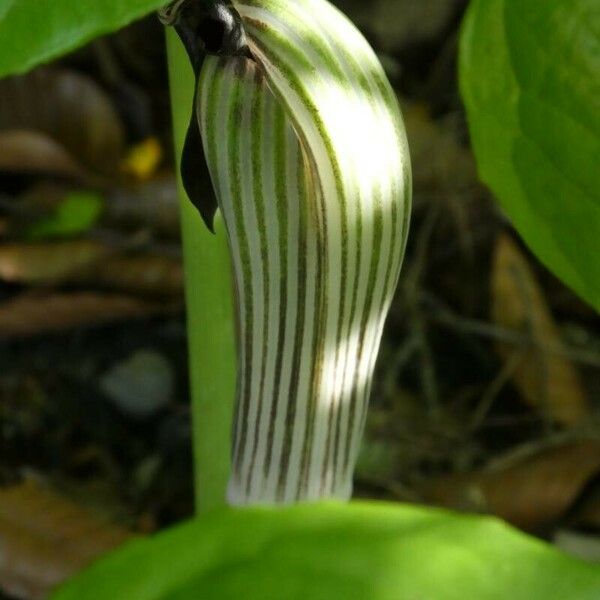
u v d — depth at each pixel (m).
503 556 0.32
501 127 0.39
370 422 0.77
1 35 0.32
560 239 0.40
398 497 0.71
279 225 0.36
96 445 0.77
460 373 0.82
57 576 0.62
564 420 0.76
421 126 0.93
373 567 0.32
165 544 0.32
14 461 0.75
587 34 0.38
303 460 0.39
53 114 1.02
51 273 0.86
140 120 1.06
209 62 0.36
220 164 0.36
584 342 0.82
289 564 0.32
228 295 0.41
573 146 0.39
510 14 0.39
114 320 0.85
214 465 0.42
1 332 0.83
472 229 0.89
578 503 0.69
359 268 0.37
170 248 0.90
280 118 0.36
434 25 1.03
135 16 0.32
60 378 0.80
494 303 0.82
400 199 0.37
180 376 0.81
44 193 0.93
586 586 0.31
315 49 0.35
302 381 0.38
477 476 0.70
